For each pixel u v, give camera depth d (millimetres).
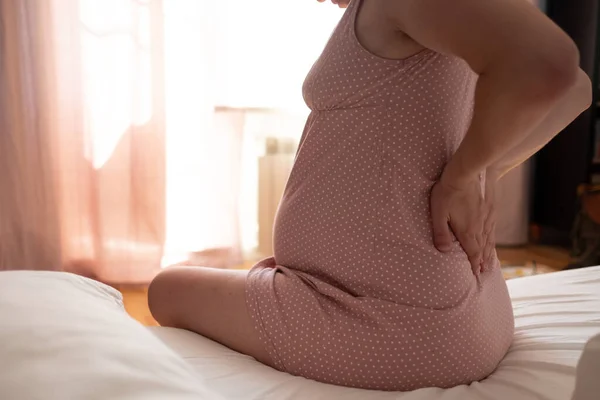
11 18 2102
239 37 2436
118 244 2336
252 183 2602
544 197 3123
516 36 640
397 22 769
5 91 2125
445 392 800
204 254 2488
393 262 839
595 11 2740
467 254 867
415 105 820
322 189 896
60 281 845
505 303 943
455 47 691
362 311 841
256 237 2648
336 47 859
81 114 2256
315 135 905
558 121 953
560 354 889
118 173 2305
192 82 2373
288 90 2547
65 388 569
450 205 817
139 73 2260
